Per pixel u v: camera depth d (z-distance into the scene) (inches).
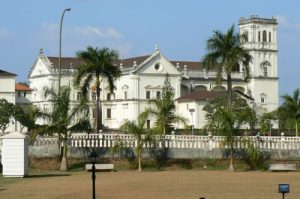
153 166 3358.8
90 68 4074.8
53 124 3257.9
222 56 4094.5
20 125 5492.1
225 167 3444.9
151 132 3358.8
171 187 2253.9
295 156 3602.4
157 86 7869.1
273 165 3289.9
